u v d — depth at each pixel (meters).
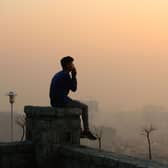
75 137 11.34
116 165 9.60
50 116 11.25
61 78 11.44
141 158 9.72
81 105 11.45
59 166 11.11
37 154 11.30
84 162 10.36
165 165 9.18
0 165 11.19
